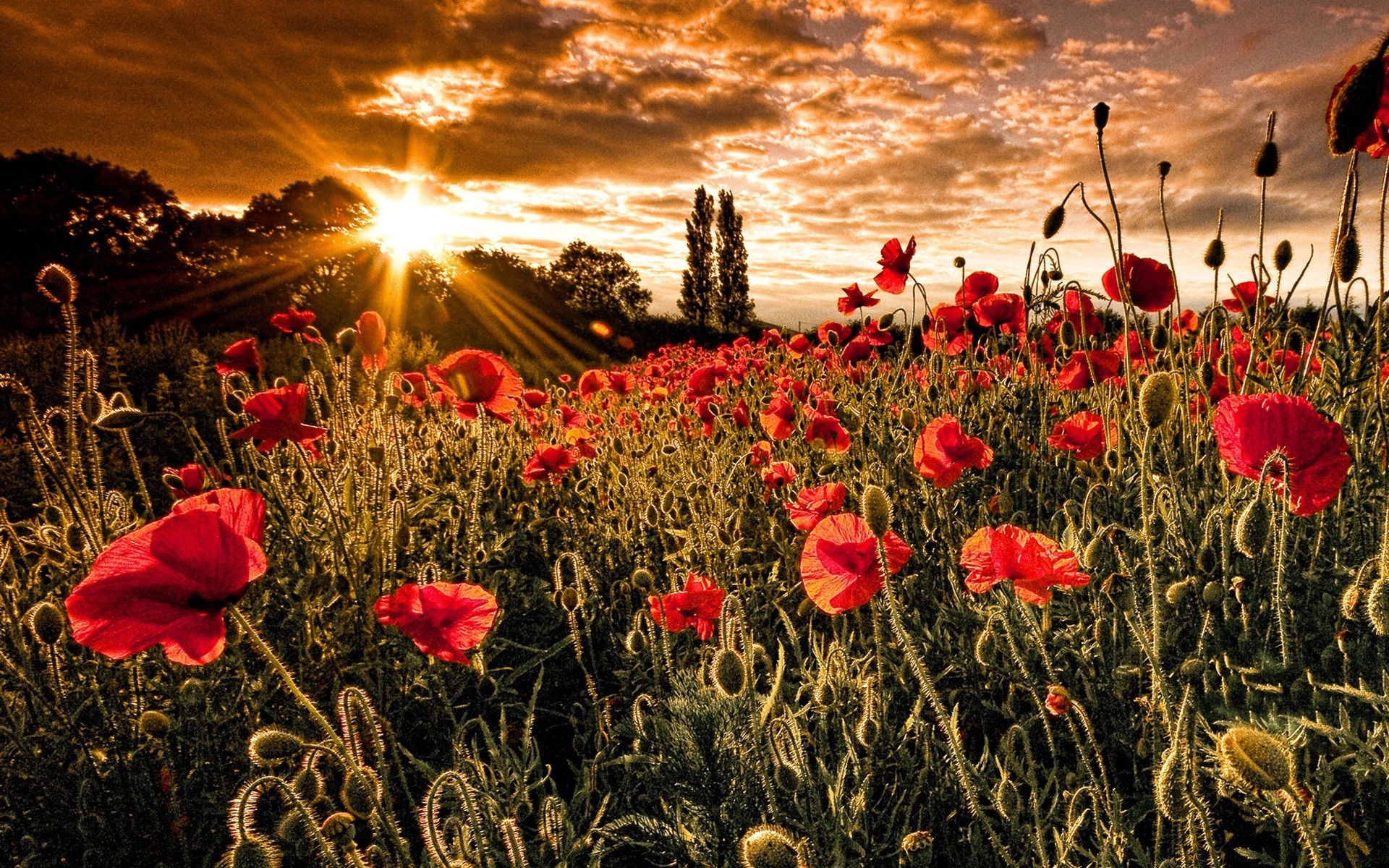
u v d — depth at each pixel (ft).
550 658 10.78
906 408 13.47
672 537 12.68
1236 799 5.62
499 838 6.25
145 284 118.93
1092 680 7.13
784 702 7.24
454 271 164.35
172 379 38.96
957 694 8.22
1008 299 13.80
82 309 108.37
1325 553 7.79
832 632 10.13
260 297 124.67
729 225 213.05
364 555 9.99
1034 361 13.29
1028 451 12.21
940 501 10.21
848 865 5.81
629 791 7.48
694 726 5.76
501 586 11.76
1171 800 4.39
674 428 20.43
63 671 7.89
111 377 31.35
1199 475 9.46
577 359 90.22
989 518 10.42
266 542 10.44
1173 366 9.12
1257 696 6.16
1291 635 6.32
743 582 11.27
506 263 193.67
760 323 213.46
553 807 6.31
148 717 6.91
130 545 4.46
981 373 13.61
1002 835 6.28
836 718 7.21
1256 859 5.40
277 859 4.37
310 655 8.82
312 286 133.18
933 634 8.64
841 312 17.83
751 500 14.57
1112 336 13.53
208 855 6.69
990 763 6.80
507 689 9.39
